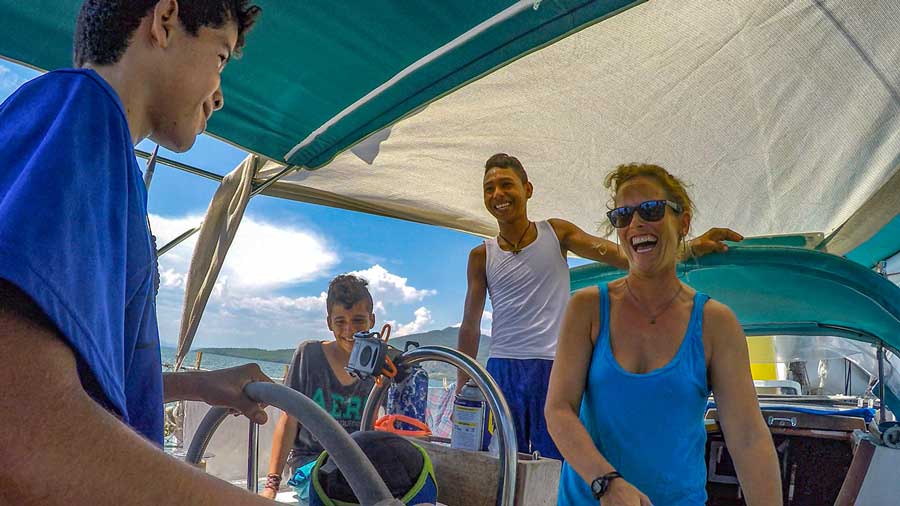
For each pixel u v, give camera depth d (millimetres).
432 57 3100
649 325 1679
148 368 768
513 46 2918
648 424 1602
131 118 771
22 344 453
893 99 3480
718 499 3070
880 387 3768
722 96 3697
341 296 2846
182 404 3416
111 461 458
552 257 2875
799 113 3736
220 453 3373
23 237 476
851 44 3184
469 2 2701
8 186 525
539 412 2668
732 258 3047
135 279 694
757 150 4109
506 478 963
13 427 431
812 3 2982
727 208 4824
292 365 2879
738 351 1630
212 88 837
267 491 2256
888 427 2566
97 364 521
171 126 825
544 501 1079
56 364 464
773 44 3262
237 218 4559
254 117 3727
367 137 3834
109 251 578
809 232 4973
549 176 4812
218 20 808
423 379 1657
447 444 1339
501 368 2777
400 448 903
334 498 842
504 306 2854
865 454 2496
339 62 3188
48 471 437
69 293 494
